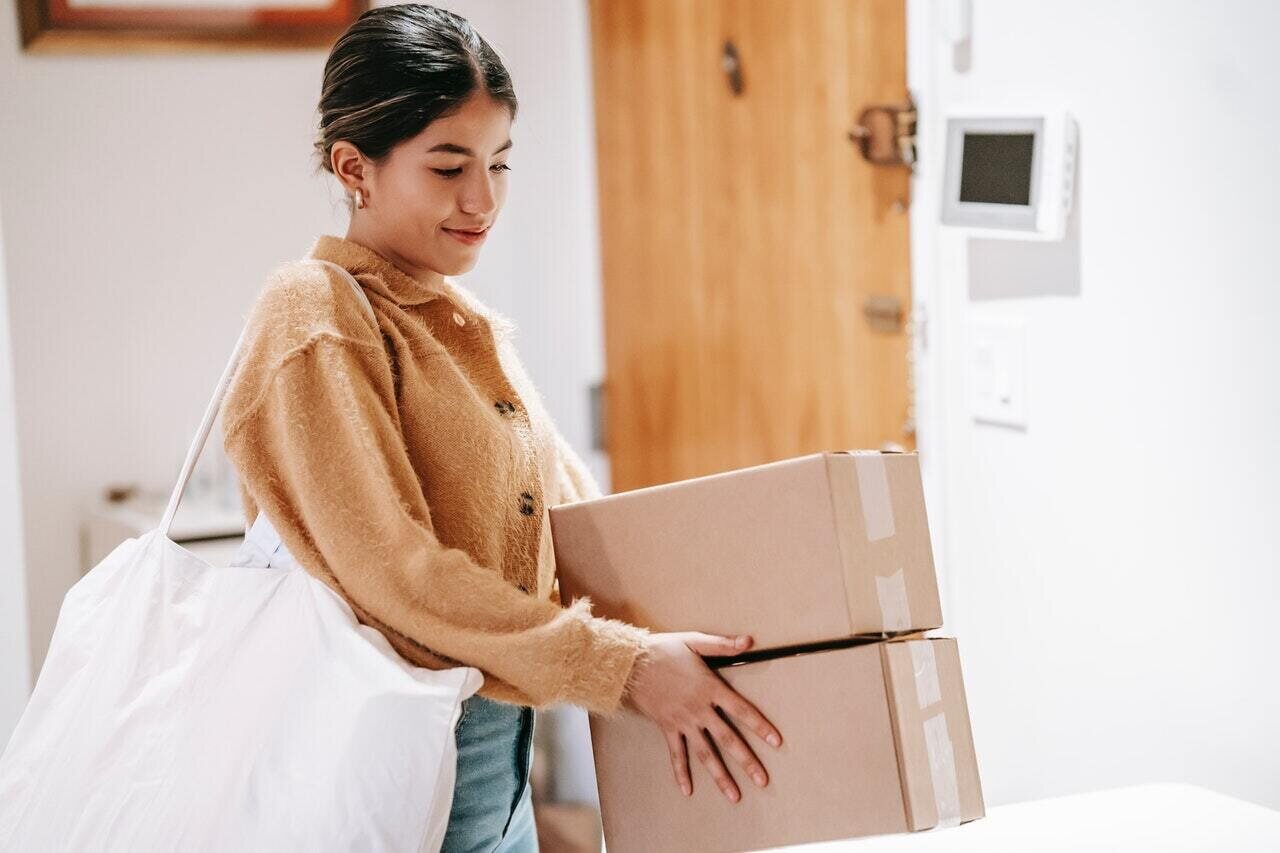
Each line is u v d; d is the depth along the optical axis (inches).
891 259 88.4
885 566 46.5
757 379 103.0
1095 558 63.8
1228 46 54.3
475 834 49.9
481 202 49.3
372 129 48.0
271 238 128.4
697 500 47.4
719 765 47.1
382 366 46.9
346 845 43.9
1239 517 55.2
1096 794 54.9
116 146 122.6
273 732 45.5
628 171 117.0
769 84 98.7
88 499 123.3
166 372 125.4
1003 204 66.8
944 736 45.9
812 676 45.4
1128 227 60.3
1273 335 53.0
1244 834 49.3
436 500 48.1
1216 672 56.9
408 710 44.3
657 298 114.8
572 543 49.9
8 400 90.4
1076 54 62.8
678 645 46.6
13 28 118.6
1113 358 61.7
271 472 46.3
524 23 132.9
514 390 52.1
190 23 123.0
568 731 94.9
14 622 91.2
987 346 70.3
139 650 48.3
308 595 46.2
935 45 73.9
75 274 122.1
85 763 47.7
